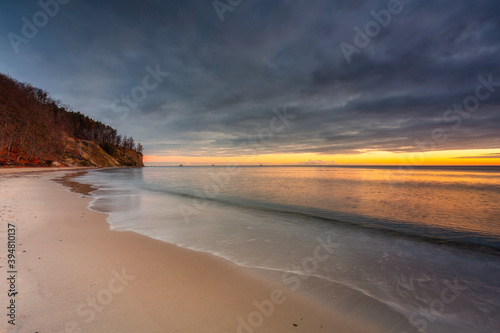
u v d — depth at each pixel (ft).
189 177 135.95
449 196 58.23
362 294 12.28
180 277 12.93
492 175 175.42
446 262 17.74
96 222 24.68
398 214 36.55
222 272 14.08
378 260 17.70
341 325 9.46
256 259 16.72
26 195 39.24
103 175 132.77
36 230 19.94
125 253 16.11
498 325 10.12
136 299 10.30
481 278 15.01
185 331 8.32
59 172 129.39
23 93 189.88
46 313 8.71
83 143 291.38
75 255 14.94
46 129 182.39
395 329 9.47
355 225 29.32
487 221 32.35
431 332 9.52
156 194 54.54
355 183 97.14
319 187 79.20
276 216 33.60
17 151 155.43
